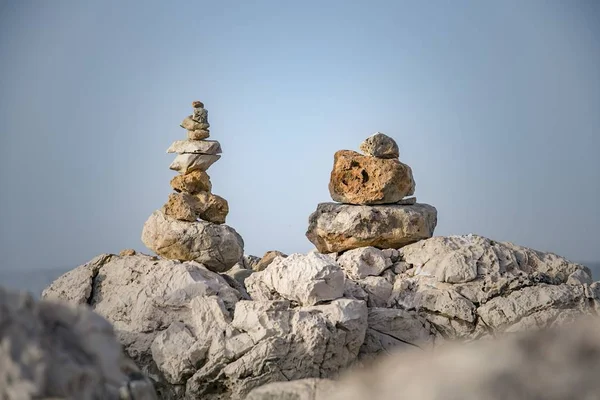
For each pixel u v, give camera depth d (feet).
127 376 15.72
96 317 14.56
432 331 36.81
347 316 33.37
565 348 12.19
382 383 13.58
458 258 38.27
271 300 33.40
